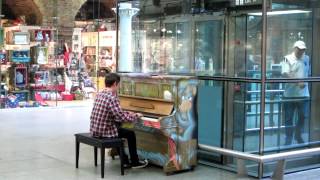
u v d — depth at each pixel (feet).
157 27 27.86
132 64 29.81
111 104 21.98
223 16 24.02
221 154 23.44
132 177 22.22
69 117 41.78
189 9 25.82
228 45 23.80
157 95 23.09
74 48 49.49
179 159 22.86
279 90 23.11
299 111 24.04
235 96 23.52
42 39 47.29
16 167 23.91
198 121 25.18
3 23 45.47
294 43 23.04
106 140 21.83
